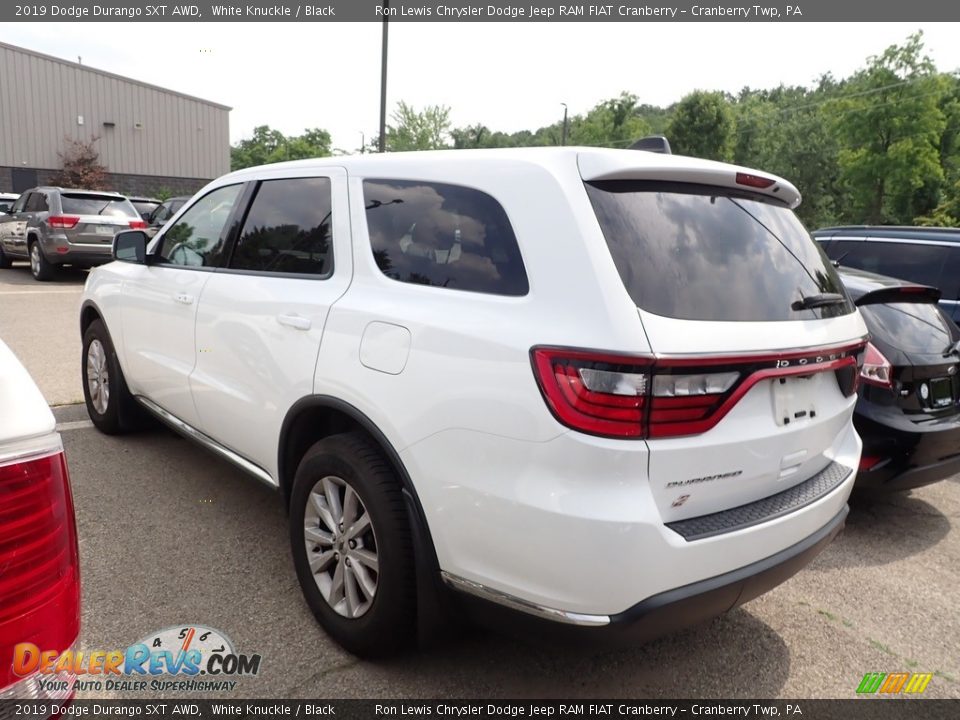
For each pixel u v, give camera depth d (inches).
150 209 765.3
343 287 106.1
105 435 188.7
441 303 90.4
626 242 81.2
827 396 101.2
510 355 79.5
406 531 92.0
